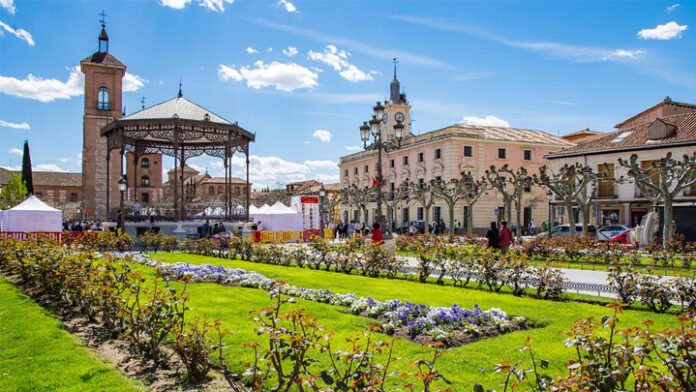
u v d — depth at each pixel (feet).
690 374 12.46
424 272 42.88
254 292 34.55
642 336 12.60
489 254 39.14
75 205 224.33
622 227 89.40
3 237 55.47
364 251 48.60
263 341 21.13
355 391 12.07
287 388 13.24
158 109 94.38
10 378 17.07
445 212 150.10
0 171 299.58
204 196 330.13
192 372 17.42
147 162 243.19
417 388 16.02
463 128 149.79
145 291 22.70
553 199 134.41
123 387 16.30
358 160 205.87
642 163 114.32
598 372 12.03
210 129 91.91
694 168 75.00
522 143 153.69
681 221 84.69
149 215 96.48
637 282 30.99
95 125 182.70
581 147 130.00
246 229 93.25
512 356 19.35
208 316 26.17
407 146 167.22
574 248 63.57
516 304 30.66
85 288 26.35
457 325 23.53
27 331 23.38
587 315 27.14
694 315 13.65
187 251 75.20
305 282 40.68
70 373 17.58
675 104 142.72
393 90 191.21
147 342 19.99
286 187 344.90
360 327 23.66
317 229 109.50
